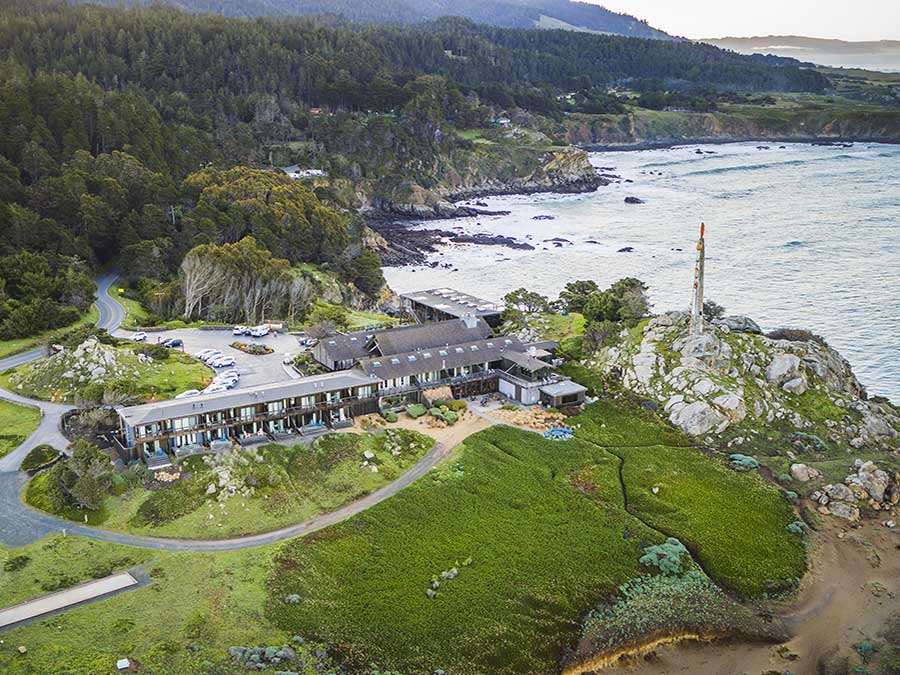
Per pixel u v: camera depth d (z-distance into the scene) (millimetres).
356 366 121562
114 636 70812
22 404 111938
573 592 83188
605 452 109250
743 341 127875
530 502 97125
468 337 133000
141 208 195250
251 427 104938
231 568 80812
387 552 86250
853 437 113625
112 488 91375
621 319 142500
